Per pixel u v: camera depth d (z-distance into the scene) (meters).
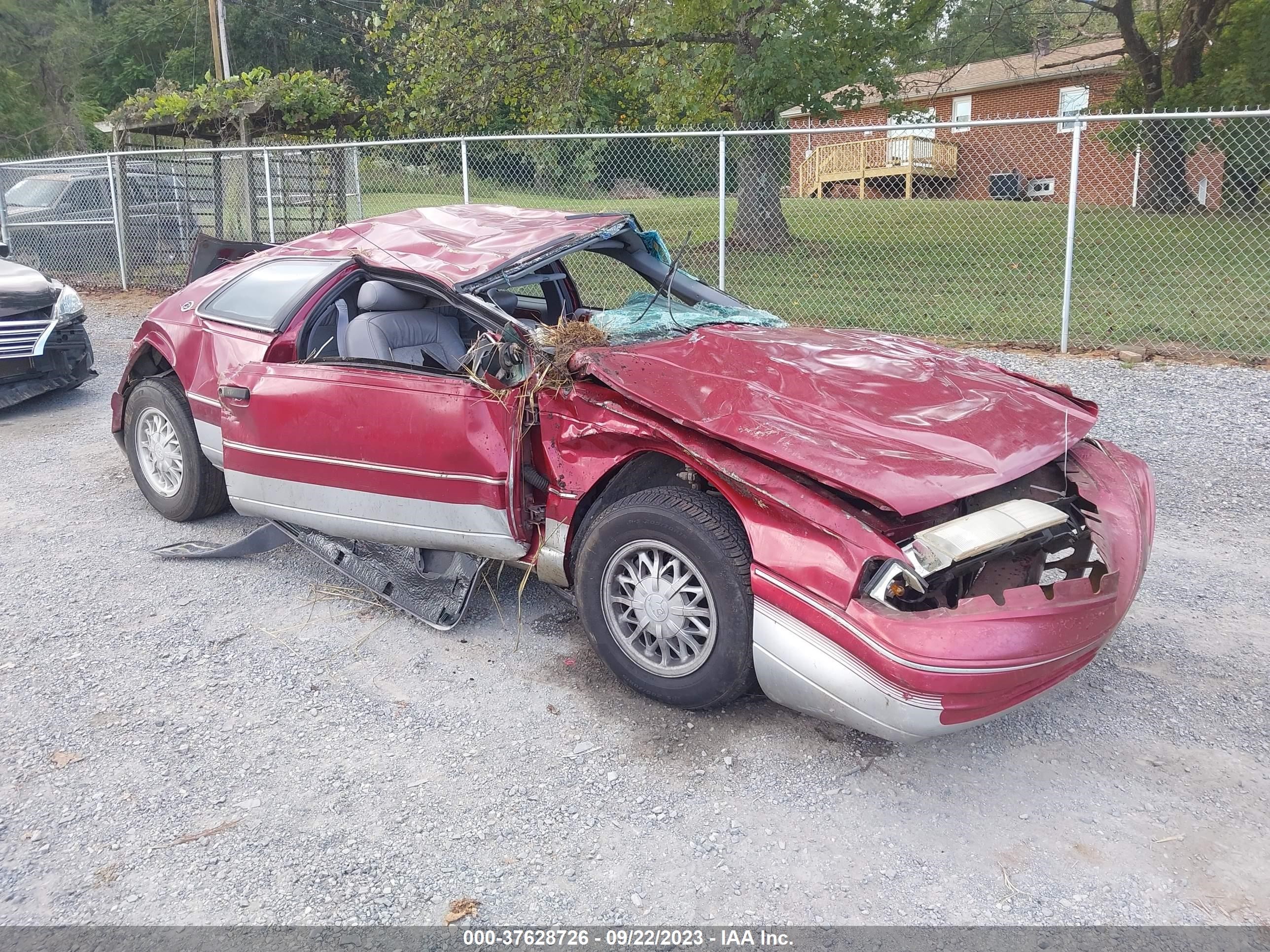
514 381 3.73
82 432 7.33
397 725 3.44
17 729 3.39
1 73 31.91
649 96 16.30
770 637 3.04
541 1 15.02
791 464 3.00
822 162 27.27
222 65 29.56
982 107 30.83
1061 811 2.96
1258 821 2.89
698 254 14.35
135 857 2.76
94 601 4.43
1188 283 12.93
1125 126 18.67
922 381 3.72
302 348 4.53
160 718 3.47
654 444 3.38
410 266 4.26
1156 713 3.49
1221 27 21.33
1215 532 5.14
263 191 14.63
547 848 2.80
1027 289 12.55
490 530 3.84
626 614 3.55
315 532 4.57
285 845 2.81
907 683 2.74
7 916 2.53
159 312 5.24
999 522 2.85
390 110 16.58
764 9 14.34
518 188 13.09
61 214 14.84
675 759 3.24
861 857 2.76
